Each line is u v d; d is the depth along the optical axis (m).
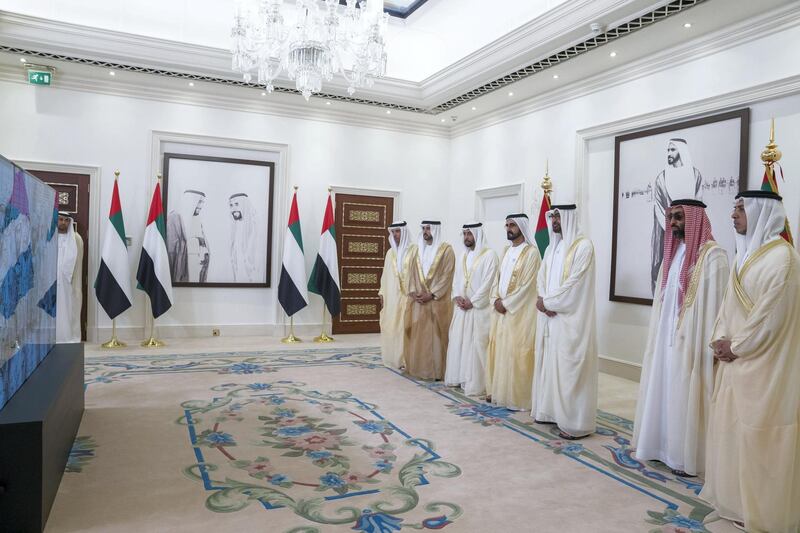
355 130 8.40
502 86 6.73
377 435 3.72
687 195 5.14
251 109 7.76
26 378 2.86
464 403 4.61
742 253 2.80
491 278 4.90
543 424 4.08
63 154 6.85
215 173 7.62
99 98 7.00
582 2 4.88
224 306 7.72
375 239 8.65
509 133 7.61
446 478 3.04
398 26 7.55
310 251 8.15
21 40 5.82
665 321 3.28
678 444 3.14
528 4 6.07
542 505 2.74
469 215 8.52
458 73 6.73
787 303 2.52
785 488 2.47
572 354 3.79
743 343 2.57
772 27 4.50
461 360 5.05
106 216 7.05
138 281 6.92
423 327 5.41
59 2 6.27
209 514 2.53
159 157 7.30
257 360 6.10
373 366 6.00
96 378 5.03
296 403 4.41
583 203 6.37
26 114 6.68
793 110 4.37
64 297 6.38
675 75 5.30
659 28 4.89
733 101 4.76
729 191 4.79
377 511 2.61
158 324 7.38
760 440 2.51
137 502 2.62
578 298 3.81
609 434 3.90
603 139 6.16
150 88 7.22
